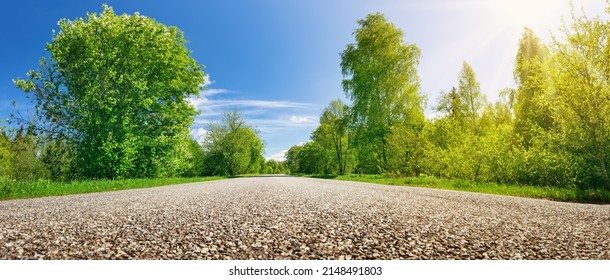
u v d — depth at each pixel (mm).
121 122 22141
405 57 30172
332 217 6477
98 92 21734
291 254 3994
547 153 13617
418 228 5387
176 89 25719
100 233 4926
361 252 4066
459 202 9125
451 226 5551
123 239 4586
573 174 12867
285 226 5539
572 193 10734
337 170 70688
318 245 4363
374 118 30281
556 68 12961
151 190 14891
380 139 29891
